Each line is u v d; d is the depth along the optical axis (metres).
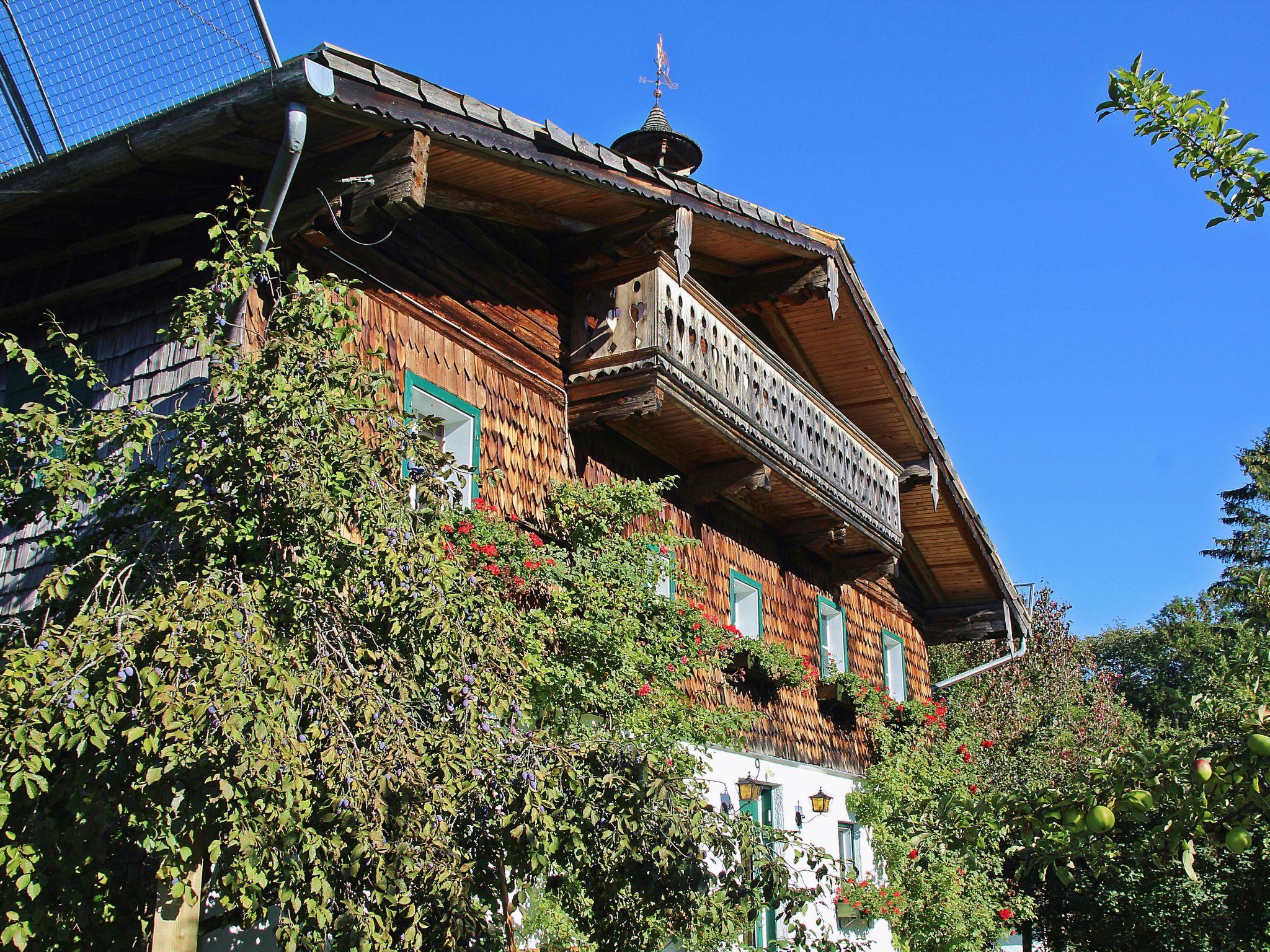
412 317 8.06
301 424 4.79
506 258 9.17
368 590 4.73
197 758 3.76
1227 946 10.29
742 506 12.34
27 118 6.79
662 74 14.07
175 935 4.54
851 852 13.66
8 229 7.31
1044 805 4.43
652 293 9.43
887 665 16.38
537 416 9.22
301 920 4.20
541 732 5.10
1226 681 5.83
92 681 3.99
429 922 4.35
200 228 7.04
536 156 7.71
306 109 5.95
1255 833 9.21
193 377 6.68
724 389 10.32
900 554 14.43
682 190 9.31
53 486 4.70
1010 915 13.60
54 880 3.88
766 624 12.49
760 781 11.52
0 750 3.89
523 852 4.90
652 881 5.16
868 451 13.69
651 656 8.18
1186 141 4.22
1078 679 26.70
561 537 8.73
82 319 7.38
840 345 13.30
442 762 4.53
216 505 4.74
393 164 6.60
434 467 5.31
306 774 4.00
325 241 7.27
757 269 12.10
